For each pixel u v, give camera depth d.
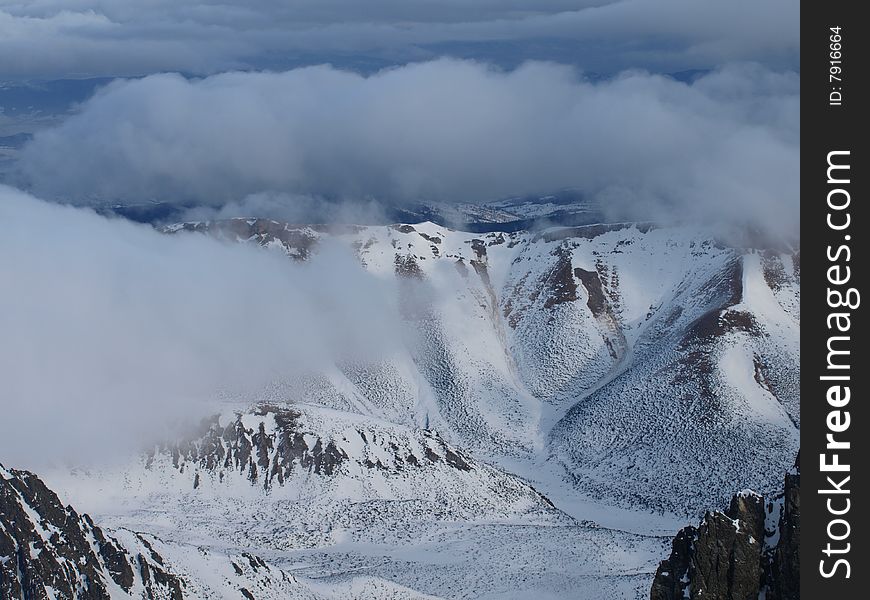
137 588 87.94
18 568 81.75
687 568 76.75
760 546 75.00
